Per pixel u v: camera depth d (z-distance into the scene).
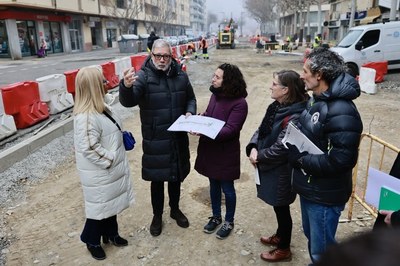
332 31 47.16
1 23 28.81
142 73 3.27
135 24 59.59
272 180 2.90
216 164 3.32
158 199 3.54
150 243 3.48
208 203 4.28
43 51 30.84
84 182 3.00
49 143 6.26
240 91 3.18
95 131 2.87
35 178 4.98
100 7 44.25
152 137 3.35
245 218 3.90
